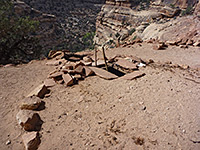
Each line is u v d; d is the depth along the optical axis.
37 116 4.38
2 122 4.34
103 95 5.42
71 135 3.85
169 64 8.54
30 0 82.94
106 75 6.82
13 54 16.72
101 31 69.50
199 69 7.81
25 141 3.56
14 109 4.86
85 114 4.53
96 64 7.98
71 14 97.50
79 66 7.27
